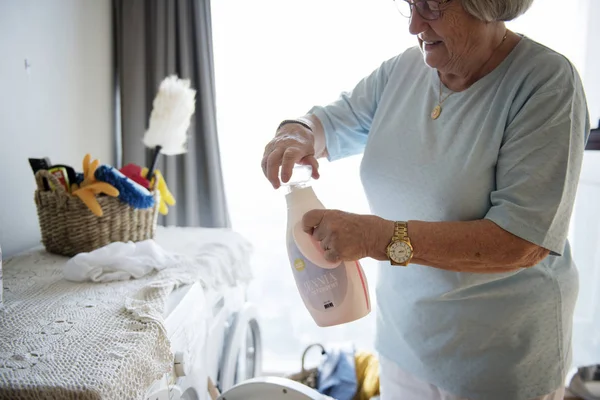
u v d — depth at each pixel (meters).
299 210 0.75
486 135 0.72
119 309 0.82
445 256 0.64
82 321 0.77
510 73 0.71
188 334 0.89
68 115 1.54
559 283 0.79
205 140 1.83
